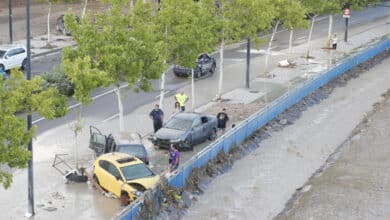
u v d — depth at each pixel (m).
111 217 29.58
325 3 67.44
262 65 62.41
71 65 33.25
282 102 48.06
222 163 37.75
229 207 32.91
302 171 38.66
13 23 73.56
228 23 47.44
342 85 59.12
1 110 24.19
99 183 32.59
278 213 32.81
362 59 67.06
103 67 35.59
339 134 45.97
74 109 45.69
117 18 36.28
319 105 52.53
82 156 36.84
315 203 33.81
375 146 43.19
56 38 68.19
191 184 33.81
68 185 32.97
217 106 47.91
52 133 40.53
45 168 34.94
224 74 58.28
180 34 41.00
